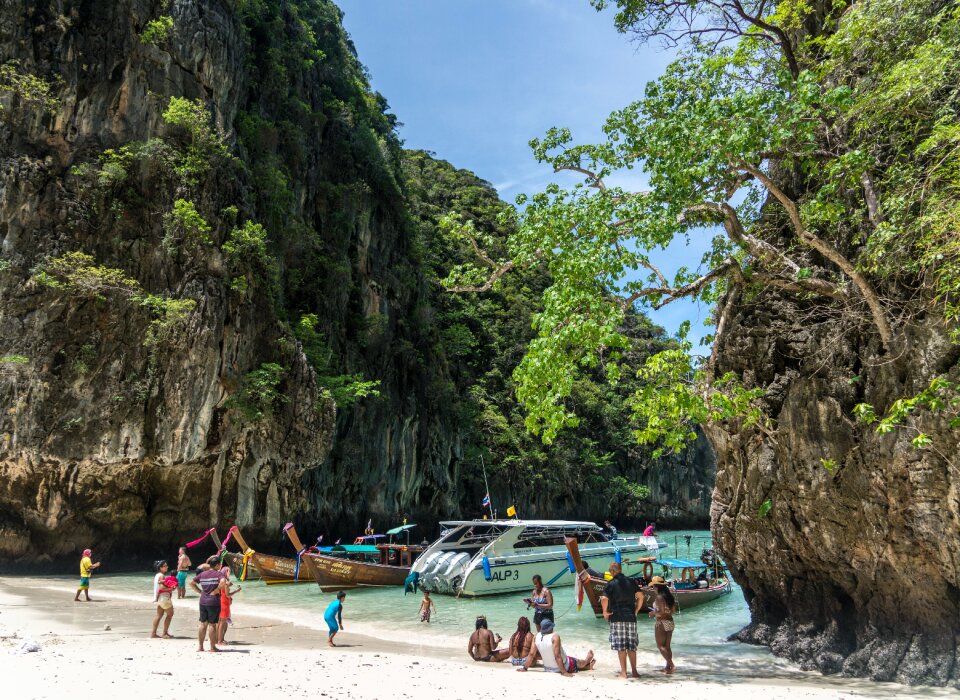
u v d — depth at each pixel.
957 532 8.57
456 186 86.19
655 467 77.31
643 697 8.30
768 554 12.26
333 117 49.41
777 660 11.61
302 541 36.34
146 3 31.80
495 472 59.50
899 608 9.88
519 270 10.67
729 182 10.01
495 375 66.56
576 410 70.88
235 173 33.66
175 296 29.33
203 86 33.50
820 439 10.45
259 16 43.22
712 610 18.91
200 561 30.44
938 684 8.97
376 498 45.50
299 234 39.91
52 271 26.92
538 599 11.38
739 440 12.32
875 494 9.64
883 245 9.01
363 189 48.44
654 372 9.71
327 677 9.18
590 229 9.53
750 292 11.39
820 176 10.82
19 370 26.02
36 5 29.31
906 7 9.38
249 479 31.86
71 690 7.15
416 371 51.78
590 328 8.70
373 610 19.05
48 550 27.28
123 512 28.48
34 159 28.02
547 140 11.68
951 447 8.52
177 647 11.52
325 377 37.38
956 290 8.39
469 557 22.41
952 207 8.09
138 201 29.73
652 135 10.69
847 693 8.78
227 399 30.09
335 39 56.38
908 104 9.11
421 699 7.87
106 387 27.19
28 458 25.86
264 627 15.66
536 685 9.02
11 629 13.28
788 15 11.59
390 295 51.66
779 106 9.16
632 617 9.97
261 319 32.69
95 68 30.03
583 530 24.92
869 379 9.80
